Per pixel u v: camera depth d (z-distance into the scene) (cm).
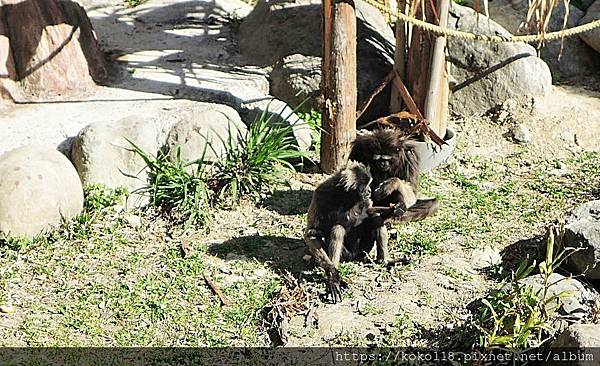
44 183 1077
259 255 1058
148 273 1014
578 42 1579
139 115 1242
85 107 1311
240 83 1429
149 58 1512
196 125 1213
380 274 1009
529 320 823
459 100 1445
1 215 1052
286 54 1476
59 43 1347
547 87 1435
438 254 1057
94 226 1112
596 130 1398
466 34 1195
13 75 1321
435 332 902
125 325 920
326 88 1225
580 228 985
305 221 1144
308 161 1295
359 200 1007
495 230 1118
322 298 962
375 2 1152
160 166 1176
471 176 1283
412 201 1023
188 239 1096
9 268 1014
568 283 930
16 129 1234
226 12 1730
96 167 1168
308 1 1512
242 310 944
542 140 1376
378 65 1415
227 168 1186
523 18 1566
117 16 1705
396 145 1016
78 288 982
